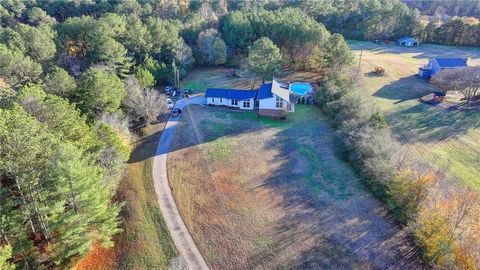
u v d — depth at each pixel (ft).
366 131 123.24
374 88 196.95
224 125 153.17
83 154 89.40
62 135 87.04
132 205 101.04
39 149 72.18
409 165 108.58
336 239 90.38
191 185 111.75
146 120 152.76
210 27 244.63
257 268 82.07
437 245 79.36
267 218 97.55
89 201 75.51
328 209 101.45
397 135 144.25
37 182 72.02
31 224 77.41
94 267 80.79
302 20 223.30
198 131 147.43
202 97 185.16
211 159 126.31
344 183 113.80
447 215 83.82
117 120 129.39
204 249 86.99
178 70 197.67
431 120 156.56
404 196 95.55
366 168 112.06
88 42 186.91
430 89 195.21
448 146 136.15
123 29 199.11
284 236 91.20
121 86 141.90
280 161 126.52
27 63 150.30
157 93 163.53
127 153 110.93
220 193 107.86
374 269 81.82
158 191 108.37
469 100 172.35
